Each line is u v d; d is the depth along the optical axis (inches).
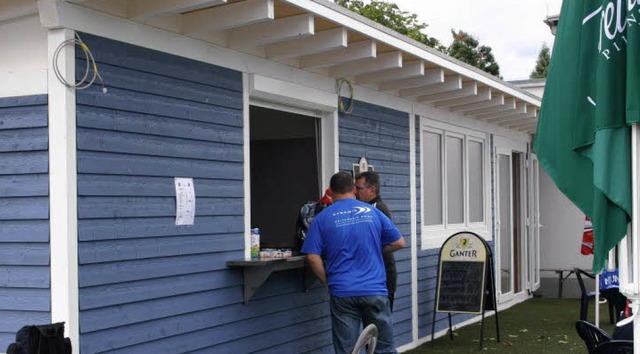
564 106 127.1
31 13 153.6
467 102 317.4
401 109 292.2
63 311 147.3
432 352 288.7
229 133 195.3
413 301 299.6
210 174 187.8
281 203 279.4
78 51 151.7
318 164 246.1
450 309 302.2
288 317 219.1
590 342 188.2
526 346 300.7
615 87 119.6
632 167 119.7
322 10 187.8
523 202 449.1
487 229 383.9
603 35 120.3
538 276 473.1
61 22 147.8
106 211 157.1
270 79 208.8
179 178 177.5
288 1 174.6
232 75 197.3
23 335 122.7
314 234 201.8
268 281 210.5
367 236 200.2
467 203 358.0
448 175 343.3
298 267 212.7
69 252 147.6
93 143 154.5
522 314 390.9
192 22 179.6
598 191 121.5
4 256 153.3
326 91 239.8
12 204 152.9
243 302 199.2
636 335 123.2
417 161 305.7
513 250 438.6
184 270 178.5
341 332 199.2
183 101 179.6
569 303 436.5
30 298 150.9
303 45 205.3
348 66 241.1
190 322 180.7
